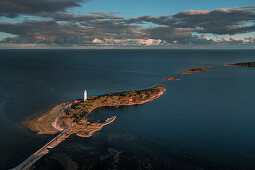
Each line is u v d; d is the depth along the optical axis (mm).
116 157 72375
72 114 109000
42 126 95938
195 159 71438
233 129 94500
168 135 88812
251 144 81000
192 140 84500
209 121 104000
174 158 71938
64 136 85250
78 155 73312
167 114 114938
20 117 106625
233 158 72000
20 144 79875
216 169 66188
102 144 80938
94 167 66812
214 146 79812
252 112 117250
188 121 104312
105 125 99062
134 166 67438
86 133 88938
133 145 80500
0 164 68000
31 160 69438
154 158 71875
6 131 90125
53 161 69688
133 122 103188
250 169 66000
